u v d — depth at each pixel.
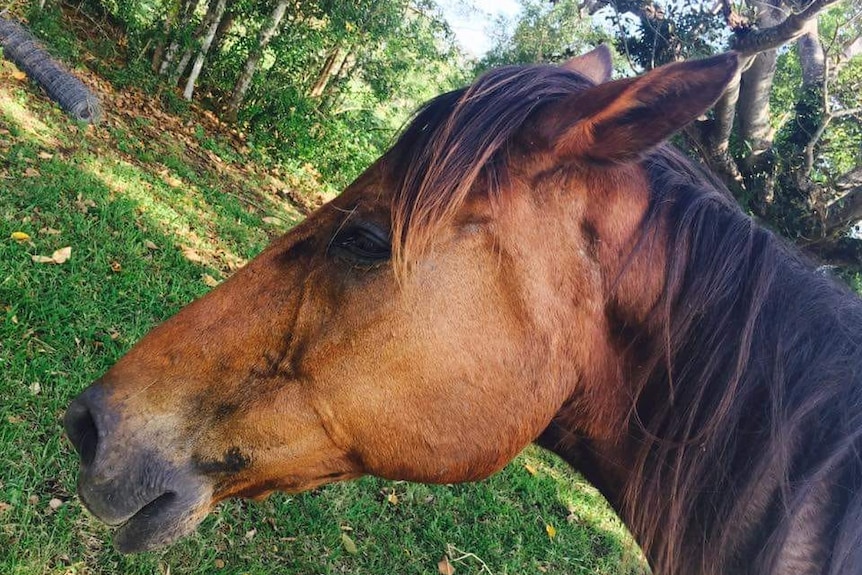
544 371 1.63
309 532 3.65
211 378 1.68
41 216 4.93
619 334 1.69
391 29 13.11
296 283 1.66
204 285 5.30
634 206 1.66
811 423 1.52
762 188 5.39
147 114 10.16
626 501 1.76
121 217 5.64
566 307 1.63
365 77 14.48
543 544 4.54
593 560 4.71
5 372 3.37
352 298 1.59
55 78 7.95
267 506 3.66
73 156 6.55
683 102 1.44
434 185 1.53
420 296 1.55
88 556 2.85
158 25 11.83
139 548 1.68
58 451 3.14
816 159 6.16
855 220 4.99
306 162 13.59
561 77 1.69
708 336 1.62
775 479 1.50
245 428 1.66
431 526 4.15
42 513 2.90
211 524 3.33
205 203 7.53
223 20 13.07
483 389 1.60
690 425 1.61
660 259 1.65
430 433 1.62
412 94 14.94
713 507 1.59
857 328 1.58
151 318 4.48
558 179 1.61
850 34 7.95
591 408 1.75
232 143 11.91
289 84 13.20
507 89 1.61
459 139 1.55
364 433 1.63
